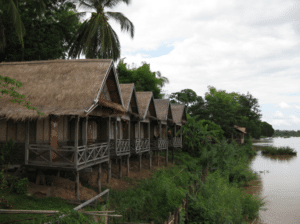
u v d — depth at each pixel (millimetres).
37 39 21531
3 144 11656
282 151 48938
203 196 13680
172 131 32281
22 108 11055
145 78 35656
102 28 22250
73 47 23875
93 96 11469
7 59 21469
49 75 13336
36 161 11430
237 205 13375
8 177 10688
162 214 12000
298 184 23984
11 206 8500
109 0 23703
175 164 26281
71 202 10383
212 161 24500
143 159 23891
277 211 16672
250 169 28844
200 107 49406
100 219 8734
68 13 28844
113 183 15062
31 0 20141
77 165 10891
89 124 16219
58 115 10773
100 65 13258
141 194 13383
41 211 6441
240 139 50812
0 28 16656
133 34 24547
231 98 71938
